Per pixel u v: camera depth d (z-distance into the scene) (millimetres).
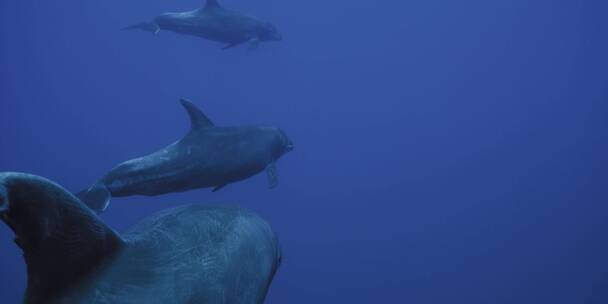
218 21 11703
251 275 2213
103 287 1698
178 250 1976
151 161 4473
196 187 4758
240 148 5113
